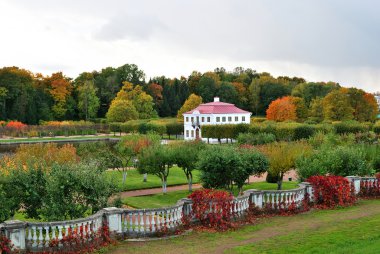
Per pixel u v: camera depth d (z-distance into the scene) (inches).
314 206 1012.5
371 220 840.3
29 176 936.9
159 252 682.8
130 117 5767.7
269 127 3341.5
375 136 2529.5
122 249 703.1
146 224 770.8
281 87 7194.9
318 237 714.2
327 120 4682.6
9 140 4466.0
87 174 878.4
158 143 1891.0
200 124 4485.7
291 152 1476.4
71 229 685.9
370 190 1152.8
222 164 1224.8
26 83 6683.1
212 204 836.0
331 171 1258.6
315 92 6727.4
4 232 649.0
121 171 2172.7
